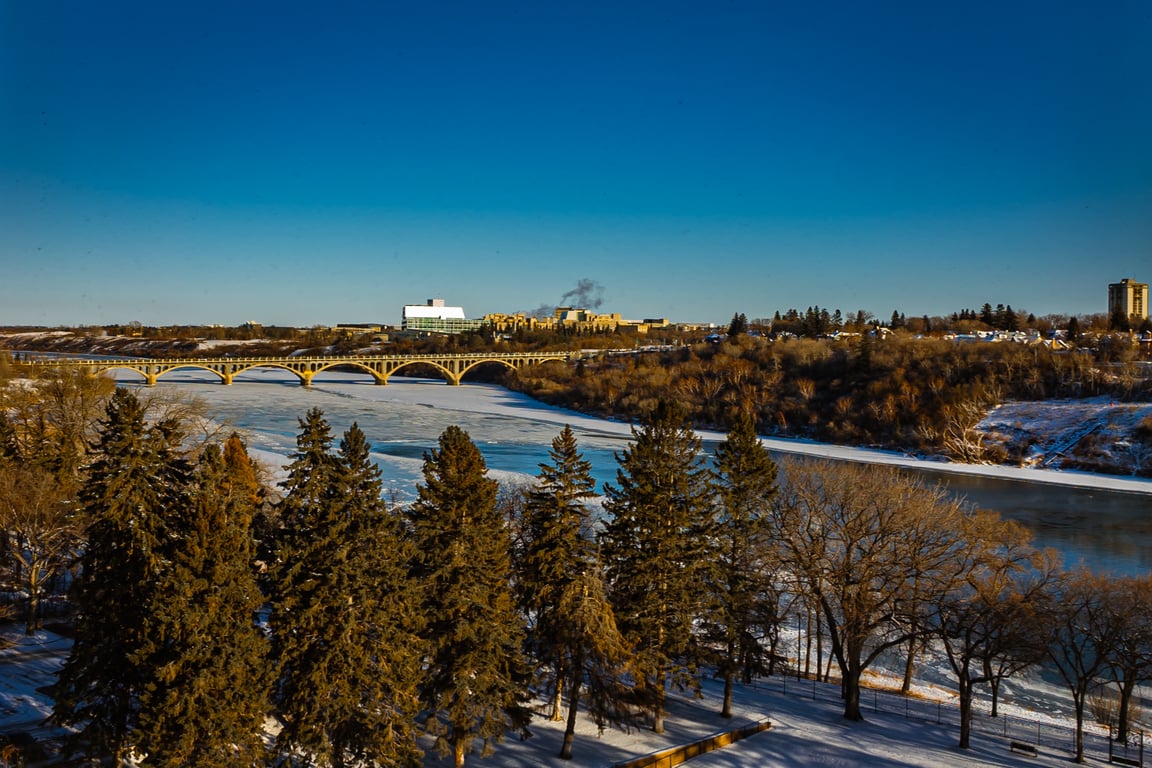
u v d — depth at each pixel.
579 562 32.56
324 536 26.44
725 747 33.25
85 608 26.03
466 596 29.47
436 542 30.02
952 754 33.97
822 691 45.84
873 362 168.25
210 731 23.92
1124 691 38.66
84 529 39.88
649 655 33.28
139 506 26.02
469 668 29.19
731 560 39.41
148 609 24.45
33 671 34.81
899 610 41.59
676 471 35.84
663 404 36.72
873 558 40.84
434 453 31.22
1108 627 39.09
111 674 25.47
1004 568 41.19
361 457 27.38
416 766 27.52
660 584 34.84
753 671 44.62
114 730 25.97
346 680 26.39
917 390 149.12
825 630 55.81
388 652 26.98
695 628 40.50
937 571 45.69
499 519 31.94
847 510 42.38
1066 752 36.25
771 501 42.22
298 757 28.62
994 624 38.50
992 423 133.25
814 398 163.88
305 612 25.72
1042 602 39.84
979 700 45.94
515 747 32.03
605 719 35.03
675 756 31.12
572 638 30.50
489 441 133.62
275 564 27.64
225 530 24.59
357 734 26.44
